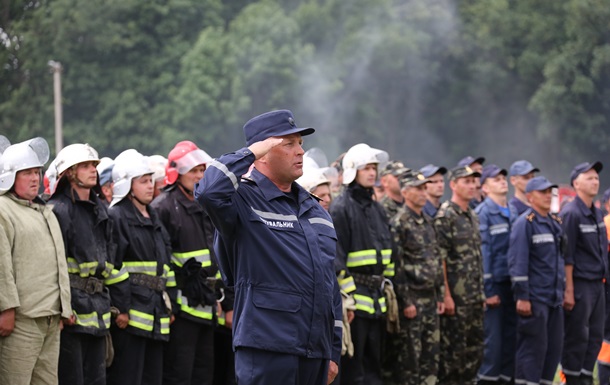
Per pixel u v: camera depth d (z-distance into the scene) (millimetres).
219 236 6250
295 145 6188
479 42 49219
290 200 6242
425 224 10133
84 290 7707
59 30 45688
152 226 8422
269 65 44156
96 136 44250
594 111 45500
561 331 10953
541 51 48312
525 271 10719
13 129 45125
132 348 8195
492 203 11648
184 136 43188
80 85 45250
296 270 6000
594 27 45438
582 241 11281
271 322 5918
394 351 9961
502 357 11523
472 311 10648
